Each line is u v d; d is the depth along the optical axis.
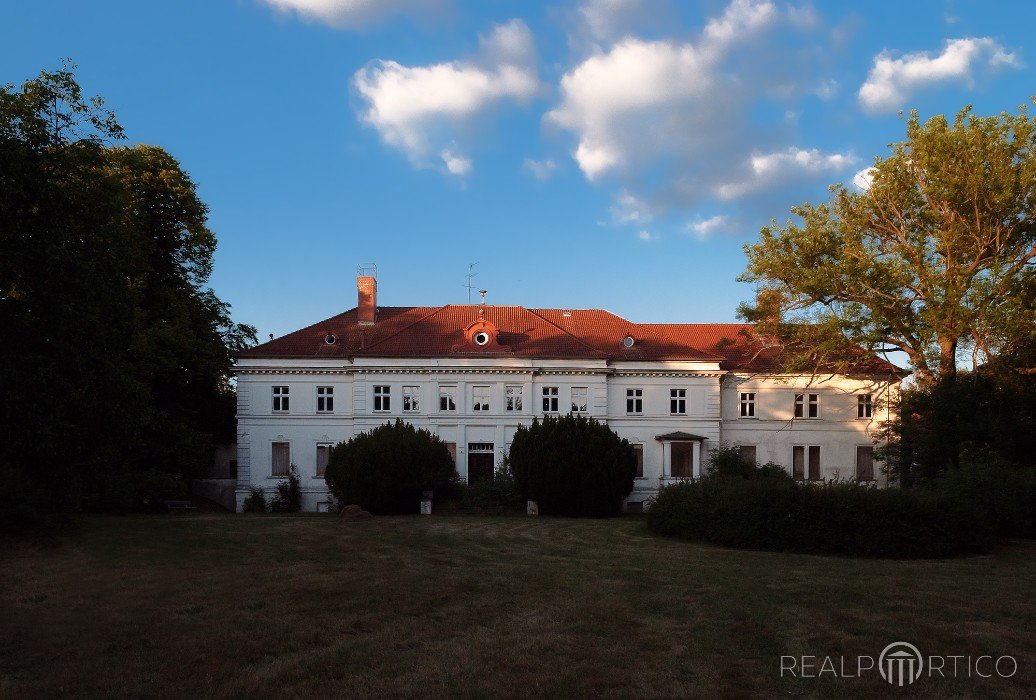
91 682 8.75
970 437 31.31
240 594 13.73
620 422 45.84
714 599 14.03
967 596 14.57
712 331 52.19
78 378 20.52
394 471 35.00
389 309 49.94
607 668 9.69
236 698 8.38
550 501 35.50
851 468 47.59
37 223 20.92
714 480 25.70
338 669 9.45
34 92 21.55
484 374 44.53
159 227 40.47
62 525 20.50
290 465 44.06
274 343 45.84
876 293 35.81
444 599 13.63
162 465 40.03
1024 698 8.94
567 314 51.44
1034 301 31.88
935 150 33.91
